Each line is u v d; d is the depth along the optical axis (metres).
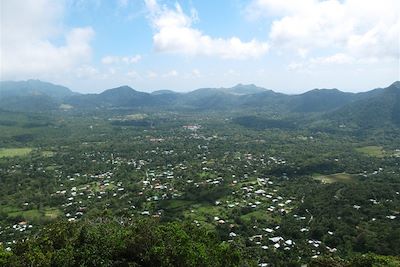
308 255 86.00
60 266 42.78
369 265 62.31
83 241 46.59
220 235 96.62
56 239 47.81
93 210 119.25
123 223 57.09
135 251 45.41
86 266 43.69
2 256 42.44
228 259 53.03
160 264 44.44
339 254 85.88
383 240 89.06
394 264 62.38
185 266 45.03
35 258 42.12
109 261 44.41
